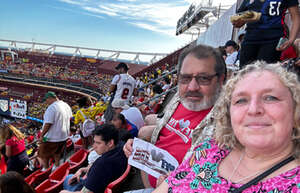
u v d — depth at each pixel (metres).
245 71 0.98
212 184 0.95
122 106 5.44
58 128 5.04
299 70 1.92
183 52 1.75
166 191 1.10
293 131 0.88
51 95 5.02
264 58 2.27
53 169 5.29
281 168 0.84
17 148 4.91
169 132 1.85
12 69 45.53
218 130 1.11
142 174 2.21
